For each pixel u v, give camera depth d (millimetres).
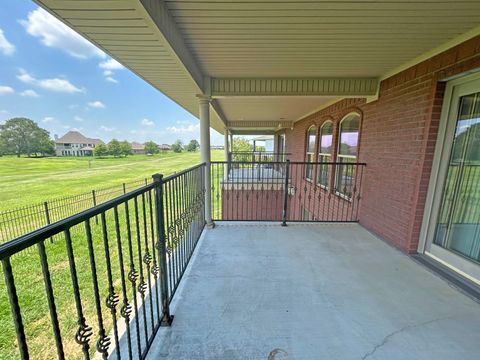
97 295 982
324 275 2355
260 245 3059
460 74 2174
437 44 2318
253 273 2389
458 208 2385
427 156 2566
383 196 3275
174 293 2018
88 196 11195
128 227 1218
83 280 4141
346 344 1547
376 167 3445
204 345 1529
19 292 3742
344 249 2949
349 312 1839
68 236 835
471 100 2230
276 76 3354
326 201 5453
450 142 2438
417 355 1469
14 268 4656
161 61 2504
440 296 2037
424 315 1812
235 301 1961
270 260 2660
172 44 1867
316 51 2467
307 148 7066
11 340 2625
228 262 2611
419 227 2723
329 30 2018
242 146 32156
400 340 1578
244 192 7969
